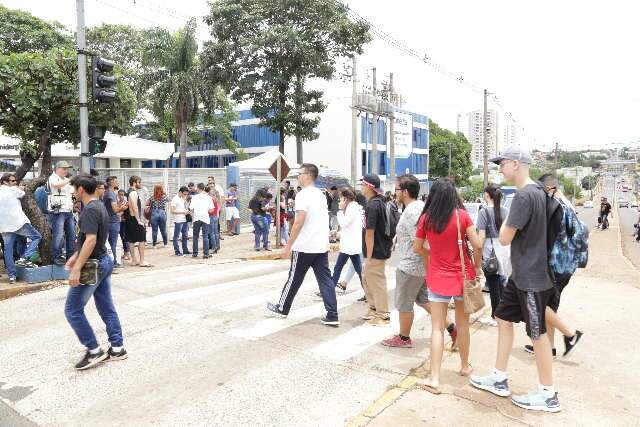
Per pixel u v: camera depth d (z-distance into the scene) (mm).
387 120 43594
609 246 19078
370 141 40938
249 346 5453
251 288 8359
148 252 12977
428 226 4316
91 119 9828
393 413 3879
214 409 4020
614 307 7402
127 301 7371
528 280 3904
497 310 4246
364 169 40062
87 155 9078
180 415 3932
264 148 42469
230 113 39312
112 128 10297
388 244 6352
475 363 5000
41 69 8602
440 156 58594
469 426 3699
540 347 3951
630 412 3979
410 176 5230
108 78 9039
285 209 14938
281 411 3982
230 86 24375
